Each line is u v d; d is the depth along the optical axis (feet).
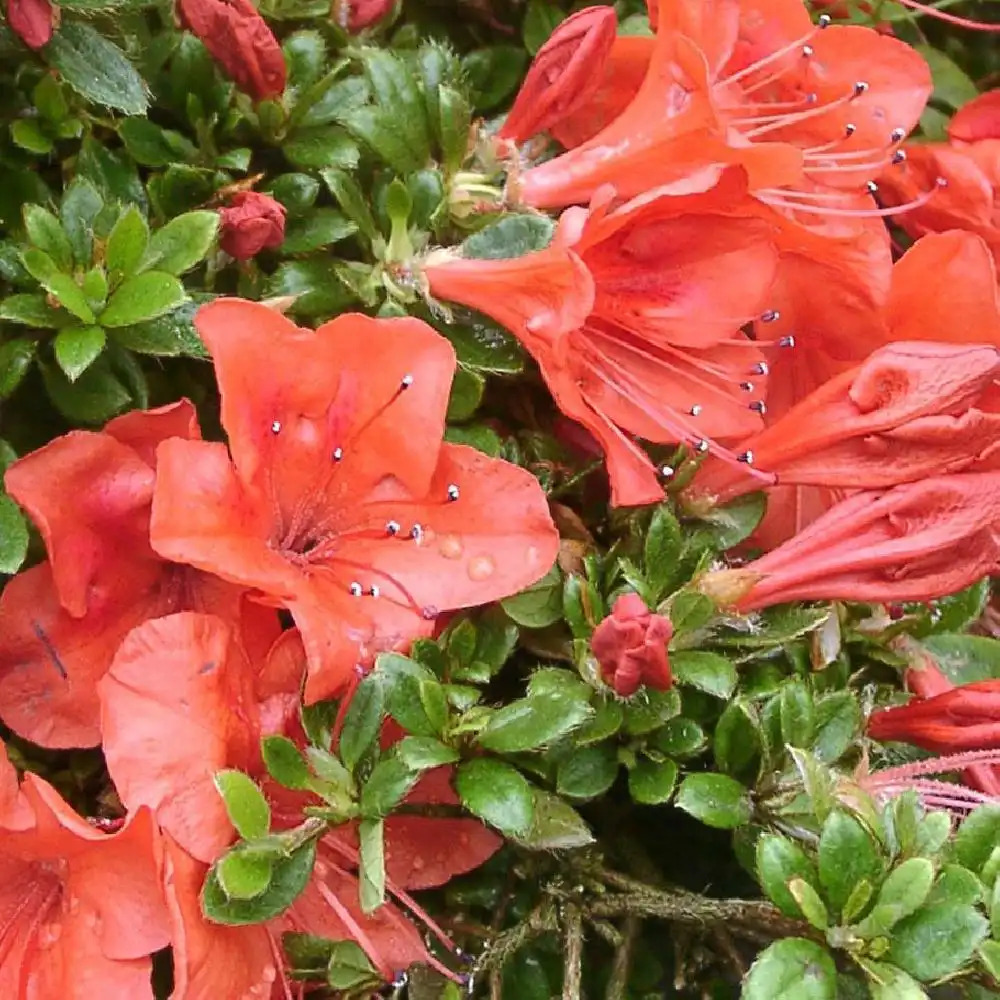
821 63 1.48
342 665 1.32
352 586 1.34
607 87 1.47
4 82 1.41
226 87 1.42
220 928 1.30
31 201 1.40
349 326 1.33
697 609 1.37
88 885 1.30
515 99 1.50
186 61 1.42
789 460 1.41
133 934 1.29
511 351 1.42
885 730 1.42
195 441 1.32
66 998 1.30
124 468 1.34
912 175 1.54
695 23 1.39
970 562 1.40
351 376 1.34
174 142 1.42
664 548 1.38
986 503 1.39
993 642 1.48
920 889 1.27
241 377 1.32
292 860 1.30
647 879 1.44
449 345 1.34
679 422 1.41
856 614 1.46
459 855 1.38
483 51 1.53
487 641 1.38
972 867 1.30
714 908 1.37
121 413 1.38
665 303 1.41
